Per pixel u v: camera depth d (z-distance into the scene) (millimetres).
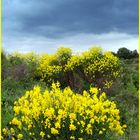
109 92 10680
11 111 7512
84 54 11203
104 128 6129
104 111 6039
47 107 6039
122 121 8508
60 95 6133
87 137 6008
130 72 12203
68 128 5941
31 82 10383
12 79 10055
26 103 6051
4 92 8648
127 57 19734
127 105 9562
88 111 5914
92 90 6207
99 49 11312
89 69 10977
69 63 11008
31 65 11492
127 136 7750
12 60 11859
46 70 11023
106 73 11109
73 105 6055
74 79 11062
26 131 6066
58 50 11367
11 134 6383
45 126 5910
